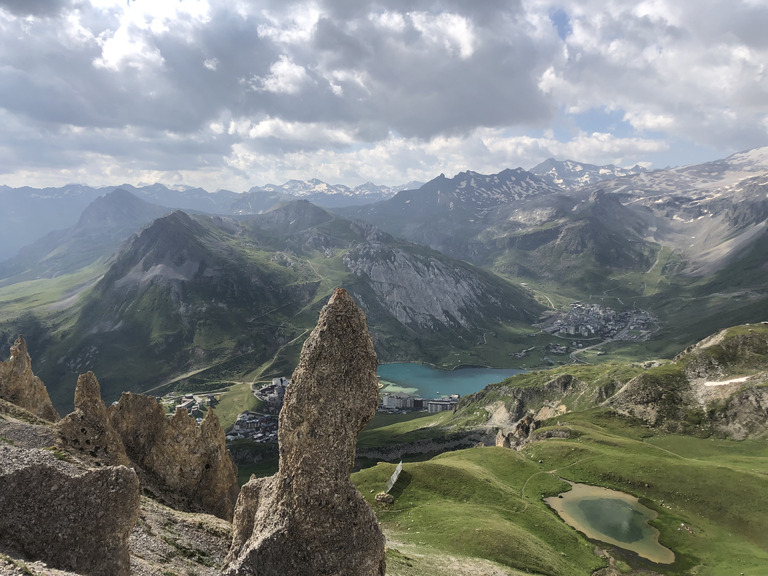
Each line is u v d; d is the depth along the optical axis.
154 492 59.19
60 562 28.38
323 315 31.86
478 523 86.75
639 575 79.00
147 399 68.19
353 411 30.66
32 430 56.00
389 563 58.19
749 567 81.06
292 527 29.11
